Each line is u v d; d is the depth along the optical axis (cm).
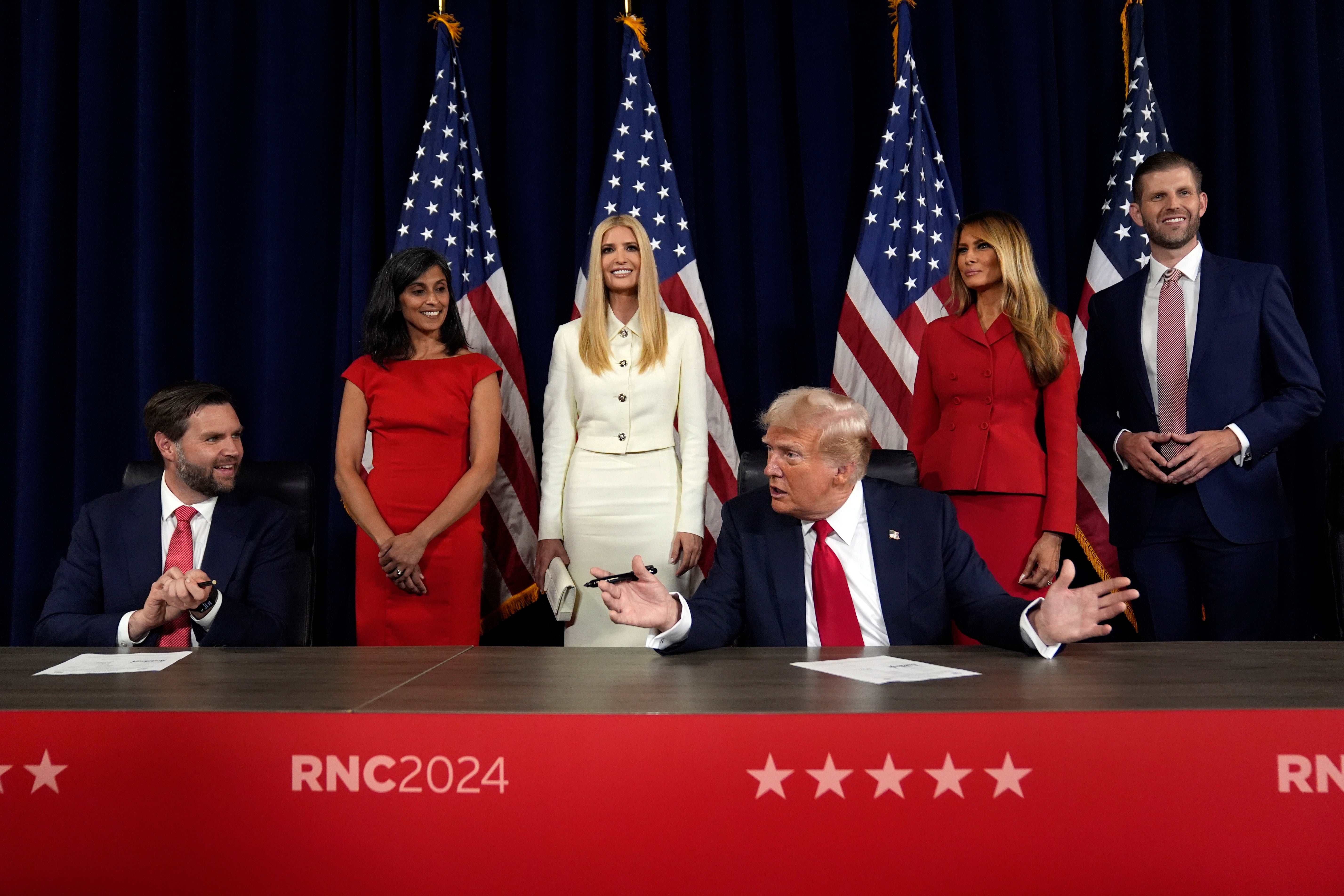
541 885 110
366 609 317
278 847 113
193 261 405
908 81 378
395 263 325
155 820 114
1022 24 383
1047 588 281
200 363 394
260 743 113
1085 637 158
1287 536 288
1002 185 389
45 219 405
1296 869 108
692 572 347
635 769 110
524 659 165
